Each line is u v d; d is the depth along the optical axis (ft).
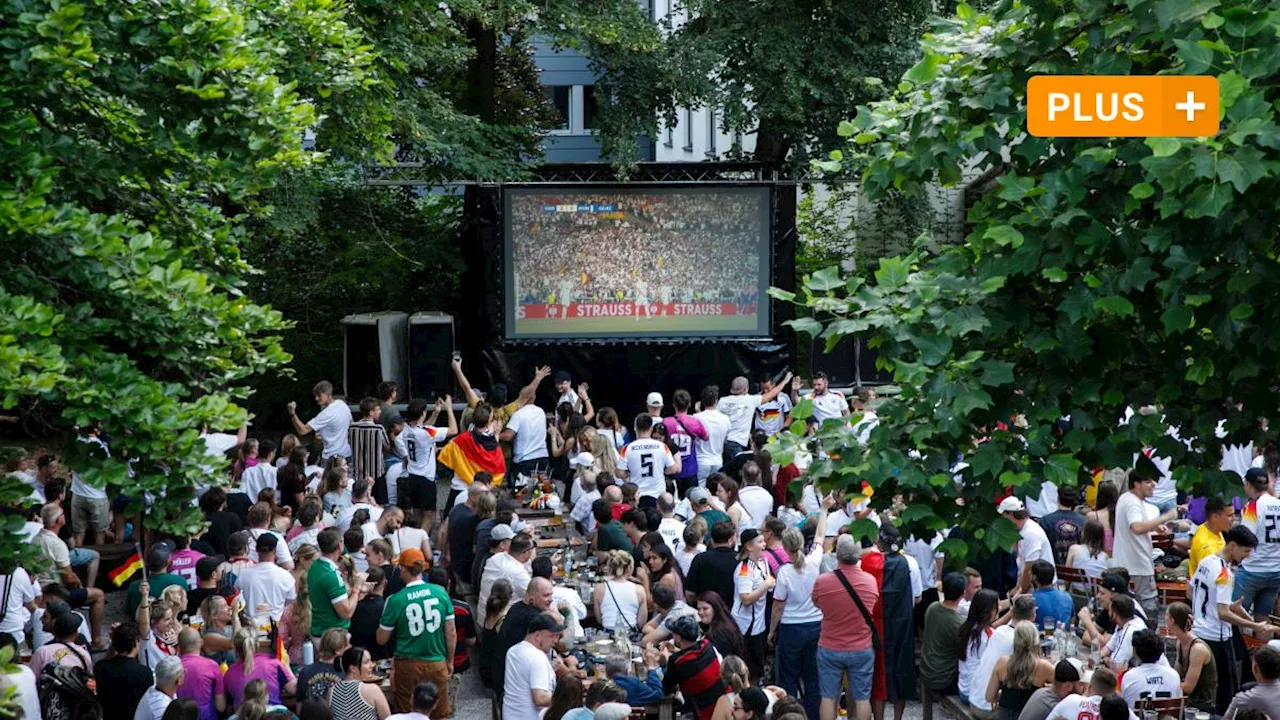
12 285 27.40
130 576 54.08
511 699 38.01
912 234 92.84
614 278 87.40
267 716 32.07
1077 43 26.86
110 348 33.37
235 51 31.58
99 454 26.89
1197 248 23.70
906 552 48.16
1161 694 36.99
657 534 45.98
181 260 29.76
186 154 32.22
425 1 71.92
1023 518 46.68
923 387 24.59
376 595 44.60
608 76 87.04
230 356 31.65
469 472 60.44
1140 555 47.62
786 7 85.51
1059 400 25.82
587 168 88.69
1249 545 43.45
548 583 40.96
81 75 29.35
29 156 26.76
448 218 97.60
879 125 26.86
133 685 38.24
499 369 87.25
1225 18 22.99
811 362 84.99
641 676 40.40
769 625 46.44
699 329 87.71
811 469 25.17
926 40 26.84
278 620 43.78
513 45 102.68
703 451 63.36
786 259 87.61
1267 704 35.63
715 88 84.99
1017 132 25.57
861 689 41.78
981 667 40.37
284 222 69.67
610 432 63.41
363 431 65.62
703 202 87.10
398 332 86.79
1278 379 26.02
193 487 27.81
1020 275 25.66
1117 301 23.82
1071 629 43.34
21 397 27.73
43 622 42.93
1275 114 23.52
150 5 30.30
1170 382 25.36
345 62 47.55
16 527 25.82
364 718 36.86
